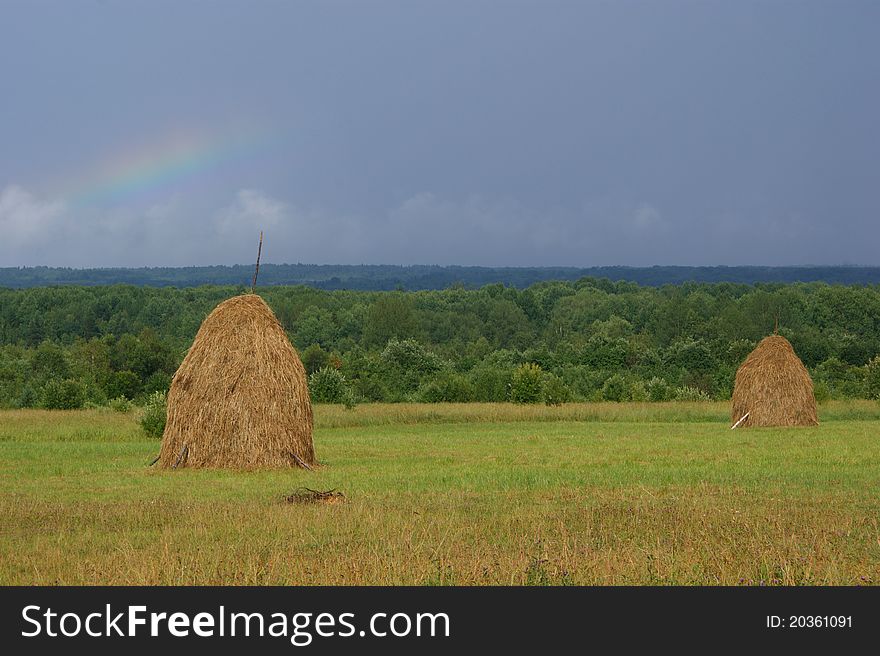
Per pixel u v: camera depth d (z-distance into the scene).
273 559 32.69
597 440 87.25
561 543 35.41
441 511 43.62
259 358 63.78
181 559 32.78
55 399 133.00
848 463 65.31
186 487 52.88
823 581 30.78
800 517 41.94
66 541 36.38
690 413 126.50
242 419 62.91
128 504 45.97
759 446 79.75
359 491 50.69
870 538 37.50
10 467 63.66
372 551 33.66
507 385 160.88
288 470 61.69
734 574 31.56
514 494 49.72
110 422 103.62
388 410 122.94
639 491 50.69
